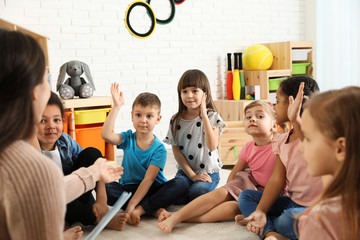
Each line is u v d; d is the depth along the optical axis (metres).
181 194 1.81
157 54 3.66
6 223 0.62
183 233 1.55
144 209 1.73
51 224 0.63
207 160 2.00
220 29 4.00
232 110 3.72
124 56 3.50
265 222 1.38
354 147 0.65
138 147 1.89
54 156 1.58
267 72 3.68
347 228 0.65
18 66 0.61
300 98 1.32
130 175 1.90
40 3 3.11
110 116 1.80
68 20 3.23
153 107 1.83
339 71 4.18
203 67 3.93
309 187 1.38
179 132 2.02
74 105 2.66
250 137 2.89
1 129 0.61
